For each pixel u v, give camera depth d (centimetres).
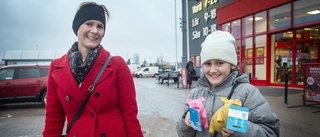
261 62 1354
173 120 623
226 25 1667
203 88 183
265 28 1322
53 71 172
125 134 169
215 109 166
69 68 164
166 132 515
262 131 150
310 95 695
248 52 1451
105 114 162
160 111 748
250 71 1432
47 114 176
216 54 169
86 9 168
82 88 159
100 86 159
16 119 676
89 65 160
